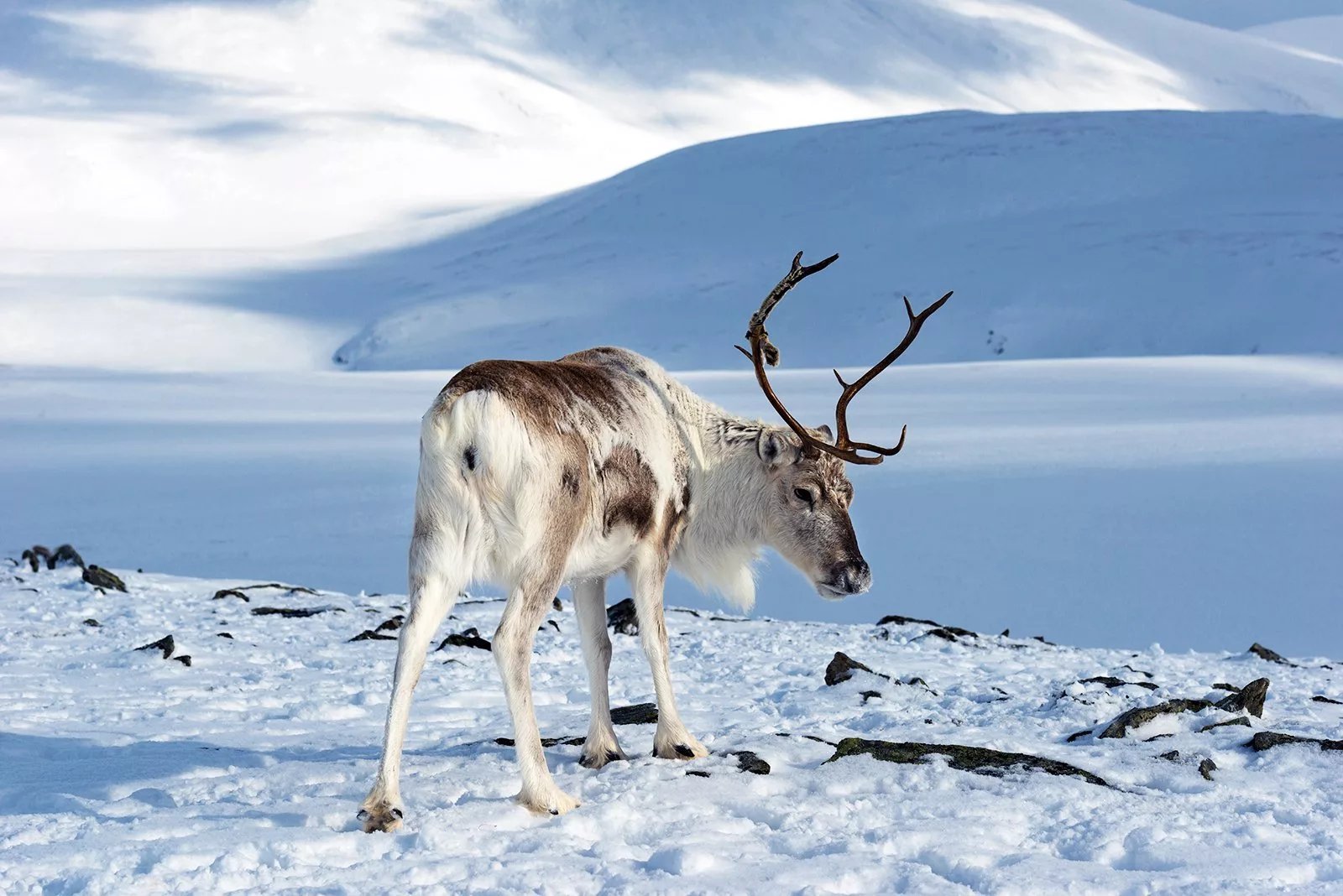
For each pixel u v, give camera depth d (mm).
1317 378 58312
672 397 8703
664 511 8398
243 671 12945
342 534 27719
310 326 129375
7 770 8211
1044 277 104125
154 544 26797
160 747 9070
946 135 146625
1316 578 21359
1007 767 8117
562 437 7391
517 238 148875
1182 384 56719
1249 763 8367
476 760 8461
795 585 24250
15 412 54531
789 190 139500
